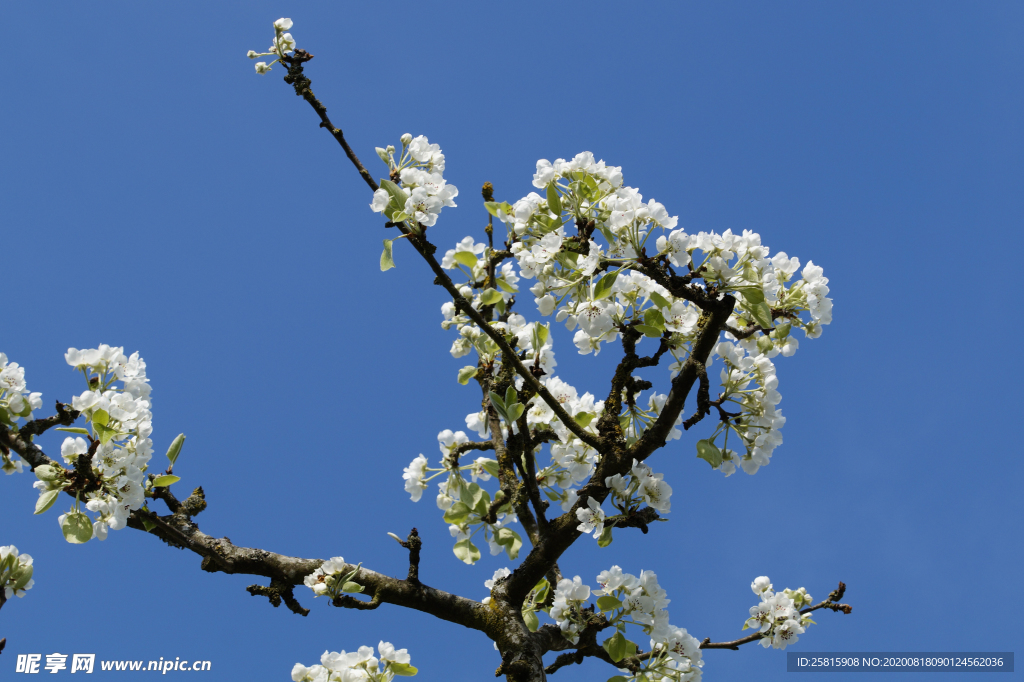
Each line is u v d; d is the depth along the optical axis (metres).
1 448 3.89
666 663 4.27
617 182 4.16
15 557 3.82
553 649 4.36
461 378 5.91
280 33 4.04
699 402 4.07
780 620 4.79
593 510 3.94
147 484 4.18
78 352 4.21
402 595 4.40
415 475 5.72
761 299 3.91
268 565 4.28
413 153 4.25
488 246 5.75
